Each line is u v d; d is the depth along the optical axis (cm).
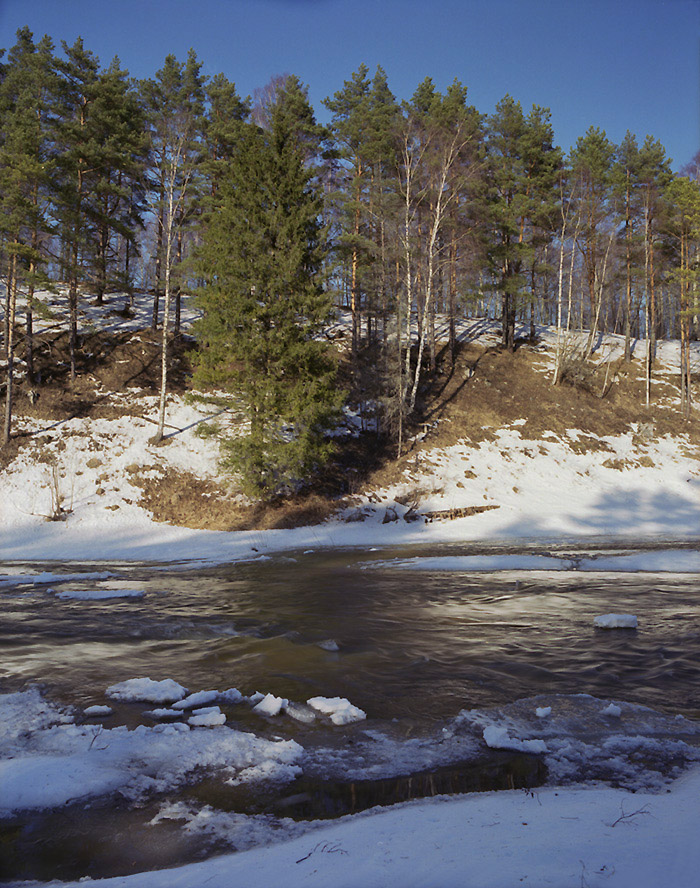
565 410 3856
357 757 484
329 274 2691
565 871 254
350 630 949
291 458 2531
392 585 1363
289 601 1204
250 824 376
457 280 4181
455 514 2767
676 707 598
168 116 3416
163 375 2997
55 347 3491
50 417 2973
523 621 991
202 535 2459
